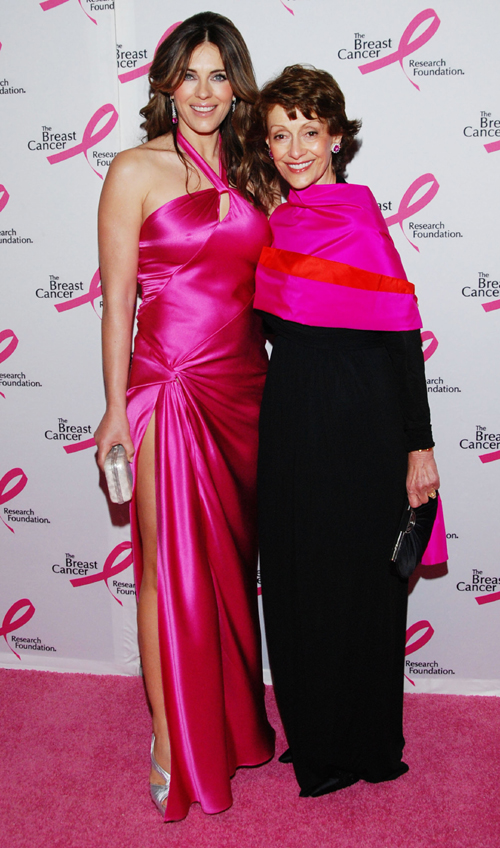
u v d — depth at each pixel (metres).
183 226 1.38
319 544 1.43
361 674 1.49
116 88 1.70
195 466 1.47
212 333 1.44
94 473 1.92
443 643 1.92
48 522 1.97
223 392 1.49
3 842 1.39
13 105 1.74
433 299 1.73
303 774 1.53
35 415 1.91
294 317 1.38
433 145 1.66
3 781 1.57
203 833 1.42
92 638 2.03
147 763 1.63
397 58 1.62
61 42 1.70
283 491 1.45
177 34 1.35
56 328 1.86
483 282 1.71
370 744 1.52
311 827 1.43
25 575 2.01
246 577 1.59
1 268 1.84
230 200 1.42
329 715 1.49
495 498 1.82
